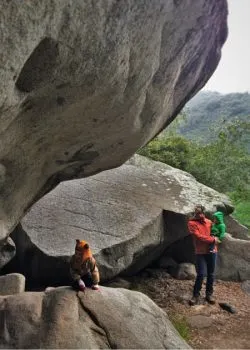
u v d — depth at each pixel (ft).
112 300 14.26
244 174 50.57
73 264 14.26
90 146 16.20
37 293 14.28
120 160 18.54
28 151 14.23
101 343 12.82
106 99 13.14
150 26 12.02
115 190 30.50
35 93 11.43
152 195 30.94
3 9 8.51
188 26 14.42
